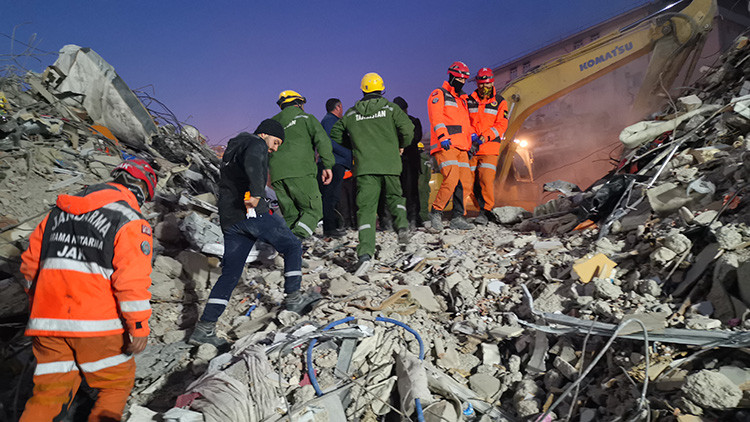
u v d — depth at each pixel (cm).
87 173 503
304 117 489
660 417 211
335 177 602
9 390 276
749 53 544
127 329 220
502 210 640
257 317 377
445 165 589
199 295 420
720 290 258
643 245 343
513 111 797
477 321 338
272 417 236
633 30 718
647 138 534
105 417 216
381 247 544
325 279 448
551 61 767
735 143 410
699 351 229
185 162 645
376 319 327
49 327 207
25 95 547
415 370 270
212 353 312
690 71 731
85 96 599
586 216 471
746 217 297
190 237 458
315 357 281
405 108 654
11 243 372
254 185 313
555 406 250
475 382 282
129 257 208
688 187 368
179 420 222
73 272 207
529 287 374
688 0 695
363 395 263
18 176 440
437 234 598
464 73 589
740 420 194
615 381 244
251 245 342
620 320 277
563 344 287
